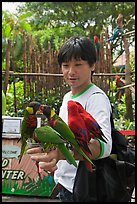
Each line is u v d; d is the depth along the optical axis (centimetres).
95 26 1959
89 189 207
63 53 218
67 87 742
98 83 758
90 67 221
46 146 166
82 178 208
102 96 211
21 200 505
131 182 217
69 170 217
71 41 218
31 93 737
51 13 1959
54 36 1639
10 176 530
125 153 220
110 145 197
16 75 716
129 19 1933
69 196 219
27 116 177
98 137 188
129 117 769
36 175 519
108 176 211
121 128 698
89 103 210
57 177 226
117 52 1622
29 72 751
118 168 213
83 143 179
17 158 528
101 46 766
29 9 1956
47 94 741
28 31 1344
